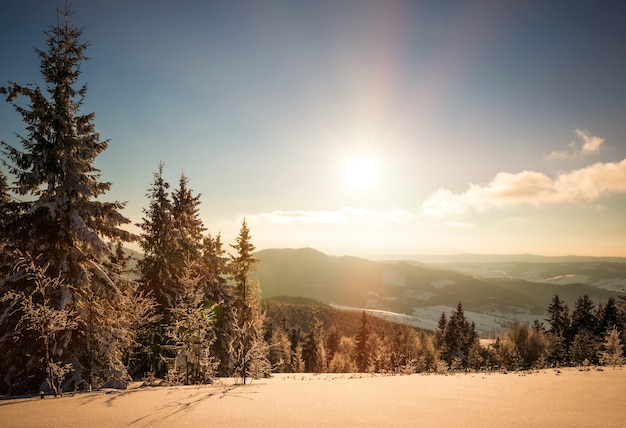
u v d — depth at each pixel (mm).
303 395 7746
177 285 22625
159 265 22516
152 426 5094
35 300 12781
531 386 8398
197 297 15242
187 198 26672
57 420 5543
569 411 5891
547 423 5191
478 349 74438
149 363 20078
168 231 23000
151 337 19750
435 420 5387
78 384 12734
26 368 12914
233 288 29250
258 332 25344
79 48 14391
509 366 62375
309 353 65875
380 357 44906
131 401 7055
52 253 13844
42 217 13469
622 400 6613
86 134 14828
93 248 13766
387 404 6637
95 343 13883
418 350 75625
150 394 7992
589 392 7418
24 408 6527
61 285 13188
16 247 13656
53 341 12906
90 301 14320
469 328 76188
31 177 13406
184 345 14258
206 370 14297
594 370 11258
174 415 5766
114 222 15188
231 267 28828
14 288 12945
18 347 12922
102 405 6664
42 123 13734
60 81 14164
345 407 6371
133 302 16281
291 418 5547
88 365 13367
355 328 165500
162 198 23719
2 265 13766
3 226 13094
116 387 11570
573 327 69750
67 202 14086
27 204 13602
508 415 5676
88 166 14812
